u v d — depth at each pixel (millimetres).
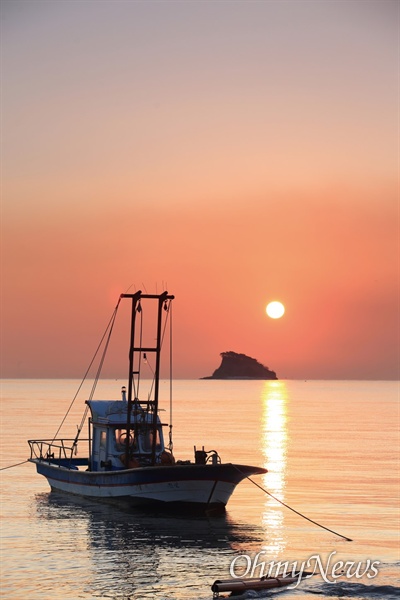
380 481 78000
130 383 57594
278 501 63062
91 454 62188
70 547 46375
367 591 38812
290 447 115438
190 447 109688
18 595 37938
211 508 54844
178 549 46375
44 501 60844
